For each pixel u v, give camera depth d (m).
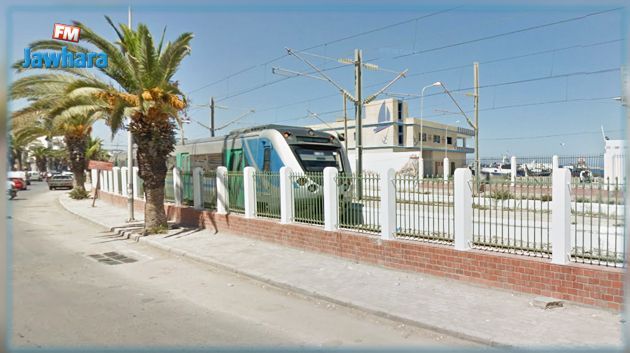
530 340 4.36
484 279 6.11
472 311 5.21
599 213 5.34
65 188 38.41
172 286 6.77
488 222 6.35
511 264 5.84
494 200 6.31
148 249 10.01
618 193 5.21
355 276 6.91
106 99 10.78
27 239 11.45
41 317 5.17
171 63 11.26
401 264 7.14
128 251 9.78
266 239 9.88
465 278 6.32
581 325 4.68
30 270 7.75
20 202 24.38
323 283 6.55
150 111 11.17
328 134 13.20
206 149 15.95
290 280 6.75
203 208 12.65
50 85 11.64
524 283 5.71
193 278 7.30
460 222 6.41
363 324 5.10
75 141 24.67
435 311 5.25
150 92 11.02
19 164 61.72
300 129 12.62
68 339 4.48
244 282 7.04
